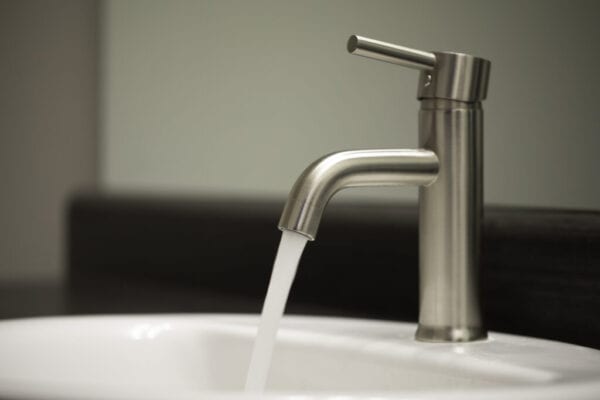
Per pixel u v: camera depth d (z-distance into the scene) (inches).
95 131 67.2
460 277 33.2
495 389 23.0
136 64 61.9
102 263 62.7
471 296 33.4
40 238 73.0
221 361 37.4
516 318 36.7
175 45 58.2
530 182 38.1
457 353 31.4
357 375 33.7
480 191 33.5
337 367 34.4
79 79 68.3
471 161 33.2
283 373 35.8
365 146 45.1
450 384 30.9
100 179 66.3
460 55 32.6
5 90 75.2
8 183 75.7
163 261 56.9
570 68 36.4
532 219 36.2
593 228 33.9
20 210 74.6
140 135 61.9
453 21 41.1
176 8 58.1
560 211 35.3
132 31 62.2
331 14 47.1
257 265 49.4
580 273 34.4
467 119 33.0
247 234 50.1
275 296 31.0
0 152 76.2
